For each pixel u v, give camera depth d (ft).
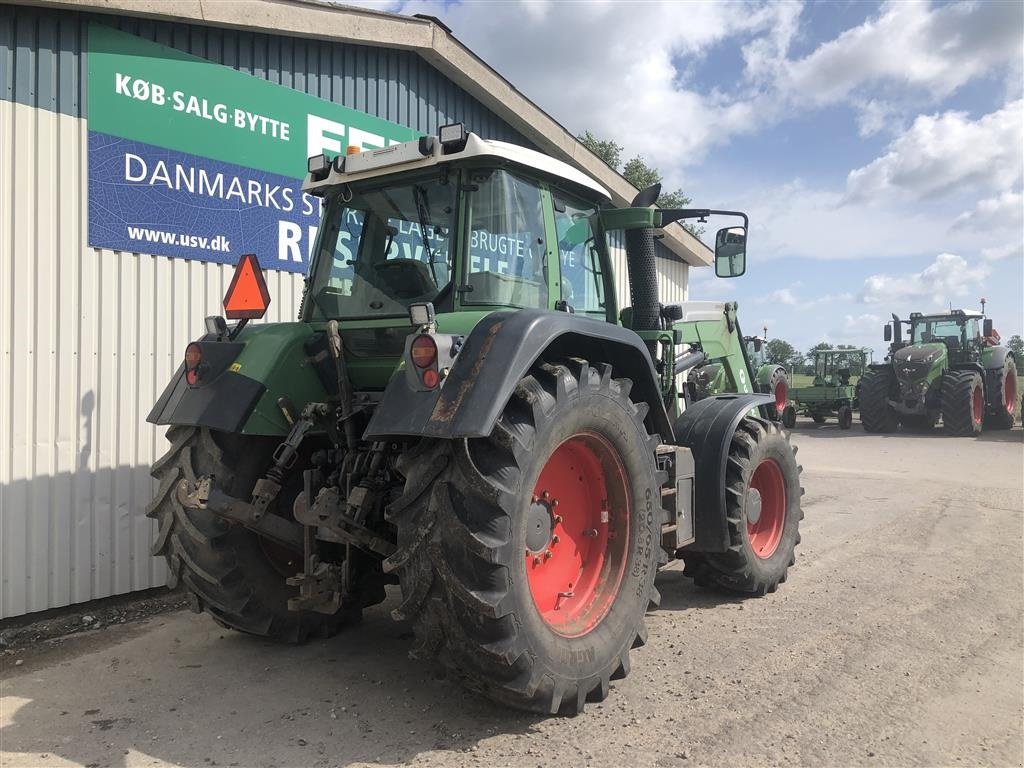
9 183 13.92
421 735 9.52
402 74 21.56
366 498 10.17
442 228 11.03
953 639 12.77
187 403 11.30
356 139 20.31
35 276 14.30
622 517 11.04
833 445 46.14
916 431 56.39
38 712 10.43
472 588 8.51
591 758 8.86
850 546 19.40
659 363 15.62
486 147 10.62
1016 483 29.89
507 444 8.79
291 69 18.76
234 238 17.63
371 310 11.68
